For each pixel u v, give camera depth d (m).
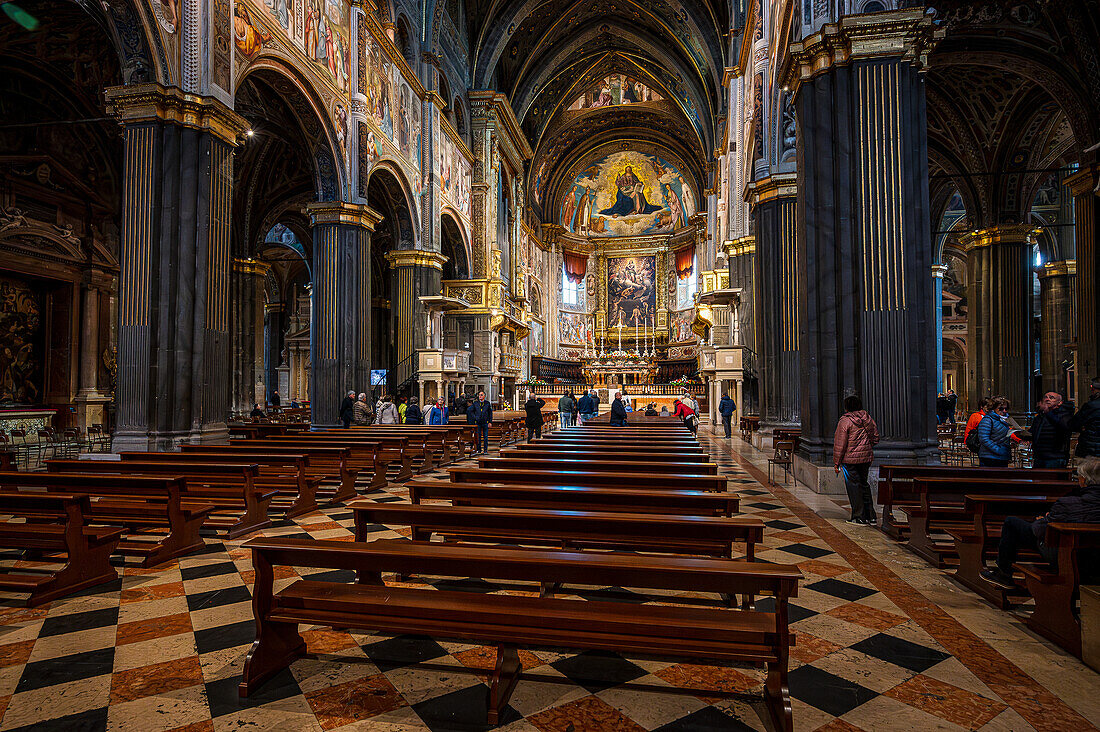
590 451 7.04
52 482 5.12
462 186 24.70
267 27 11.57
